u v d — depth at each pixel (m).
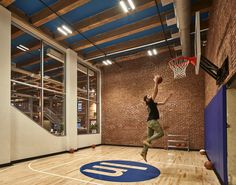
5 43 5.11
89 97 9.67
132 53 8.78
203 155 6.55
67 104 7.57
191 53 6.66
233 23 2.82
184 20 4.52
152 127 4.30
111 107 9.61
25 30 5.99
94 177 3.98
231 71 2.98
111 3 5.24
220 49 3.96
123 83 9.43
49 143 6.54
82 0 4.84
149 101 4.46
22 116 5.64
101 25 6.22
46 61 8.24
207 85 6.61
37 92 8.60
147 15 5.81
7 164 4.94
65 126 7.48
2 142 4.85
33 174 4.21
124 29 6.46
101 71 10.16
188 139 7.61
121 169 4.64
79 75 10.30
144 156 4.44
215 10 4.49
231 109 3.44
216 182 3.66
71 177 3.98
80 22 6.08
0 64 4.96
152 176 4.05
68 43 7.73
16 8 5.44
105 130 9.63
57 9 5.18
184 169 4.65
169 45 7.66
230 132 3.41
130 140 8.91
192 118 7.70
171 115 8.05
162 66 8.52
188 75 7.94
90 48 8.21
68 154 6.86
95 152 7.29
